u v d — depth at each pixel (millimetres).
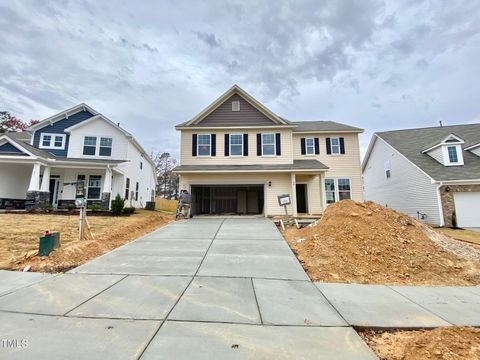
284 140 16344
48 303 3746
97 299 3932
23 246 6723
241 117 16766
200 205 18250
